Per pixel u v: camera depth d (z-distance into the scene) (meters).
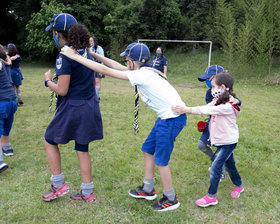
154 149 2.80
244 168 3.70
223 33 14.88
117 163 3.71
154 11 17.23
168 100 2.56
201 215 2.72
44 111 6.33
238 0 15.23
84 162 2.77
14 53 6.41
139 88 2.60
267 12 13.24
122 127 5.32
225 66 14.56
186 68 15.97
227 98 2.67
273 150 4.36
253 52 13.86
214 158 2.90
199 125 3.23
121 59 17.08
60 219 2.60
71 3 16.45
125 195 3.01
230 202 2.93
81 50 2.55
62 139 2.65
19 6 18.81
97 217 2.64
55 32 2.64
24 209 2.70
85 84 2.61
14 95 3.73
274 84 12.20
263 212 2.77
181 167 3.69
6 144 3.94
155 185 3.24
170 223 2.58
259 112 6.97
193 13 18.28
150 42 17.91
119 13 17.56
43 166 3.63
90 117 2.66
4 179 3.28
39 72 14.70
